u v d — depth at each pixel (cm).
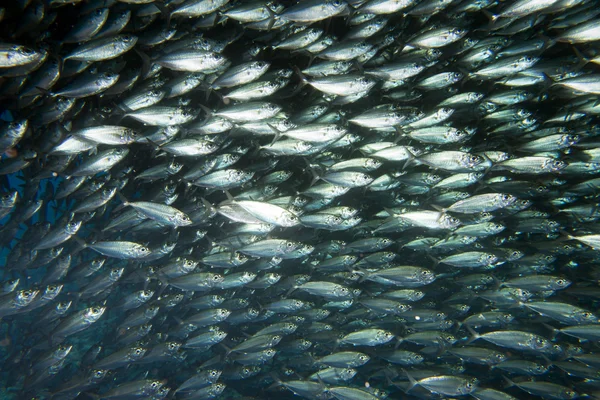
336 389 164
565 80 153
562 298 178
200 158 172
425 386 166
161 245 167
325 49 160
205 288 166
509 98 172
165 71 171
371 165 170
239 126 163
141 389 161
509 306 172
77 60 149
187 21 163
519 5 155
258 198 172
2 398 174
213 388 167
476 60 170
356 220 172
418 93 175
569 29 154
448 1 158
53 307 162
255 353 172
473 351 169
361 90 161
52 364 159
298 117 169
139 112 154
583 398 170
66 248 173
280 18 158
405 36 173
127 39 149
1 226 160
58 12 150
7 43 136
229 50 173
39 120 151
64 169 157
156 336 172
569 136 165
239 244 172
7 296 155
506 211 174
